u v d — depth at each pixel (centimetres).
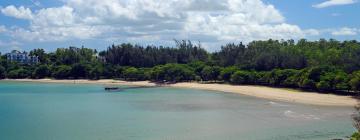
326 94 14438
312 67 15888
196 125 8638
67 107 12412
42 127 8694
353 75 13862
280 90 16438
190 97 15125
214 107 11794
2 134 8000
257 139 7169
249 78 19188
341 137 7225
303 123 8750
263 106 11950
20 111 11519
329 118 9419
